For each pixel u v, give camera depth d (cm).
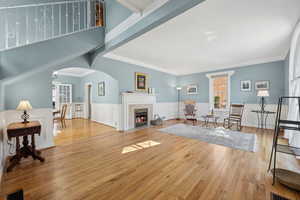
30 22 230
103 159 240
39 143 287
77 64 363
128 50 395
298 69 270
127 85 484
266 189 159
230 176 186
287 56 392
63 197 148
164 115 655
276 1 191
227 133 411
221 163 224
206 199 144
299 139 260
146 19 203
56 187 164
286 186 161
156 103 609
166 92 663
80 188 163
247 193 153
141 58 474
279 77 445
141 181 176
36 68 204
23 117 248
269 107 465
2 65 165
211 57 459
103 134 407
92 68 392
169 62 527
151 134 403
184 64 553
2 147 215
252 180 177
